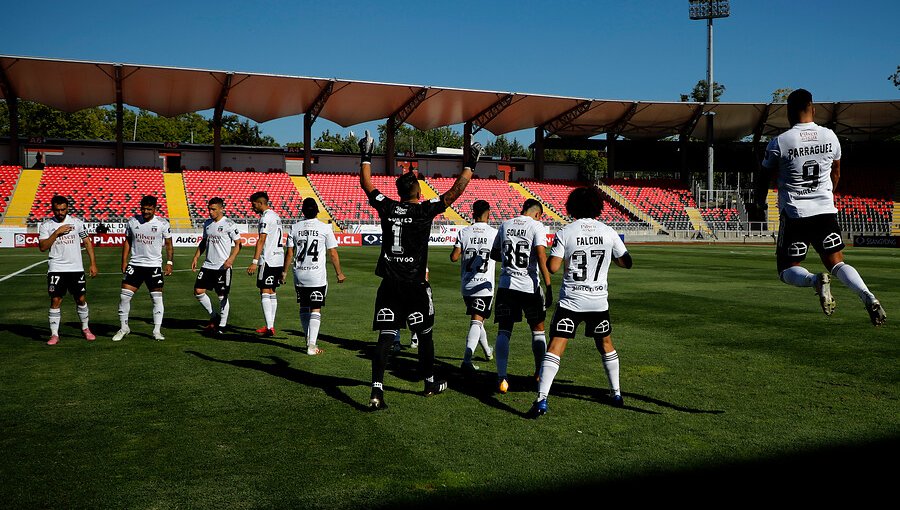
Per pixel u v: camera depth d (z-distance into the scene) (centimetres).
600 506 337
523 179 5069
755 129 4822
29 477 375
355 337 861
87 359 707
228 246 884
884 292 1373
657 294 1335
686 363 693
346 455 411
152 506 337
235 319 1019
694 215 4853
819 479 371
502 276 616
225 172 4212
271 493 353
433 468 389
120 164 4000
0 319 998
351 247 3347
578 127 4994
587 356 731
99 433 454
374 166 4891
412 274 536
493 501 343
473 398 555
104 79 3519
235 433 454
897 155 5044
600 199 517
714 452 416
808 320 992
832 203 451
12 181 3653
